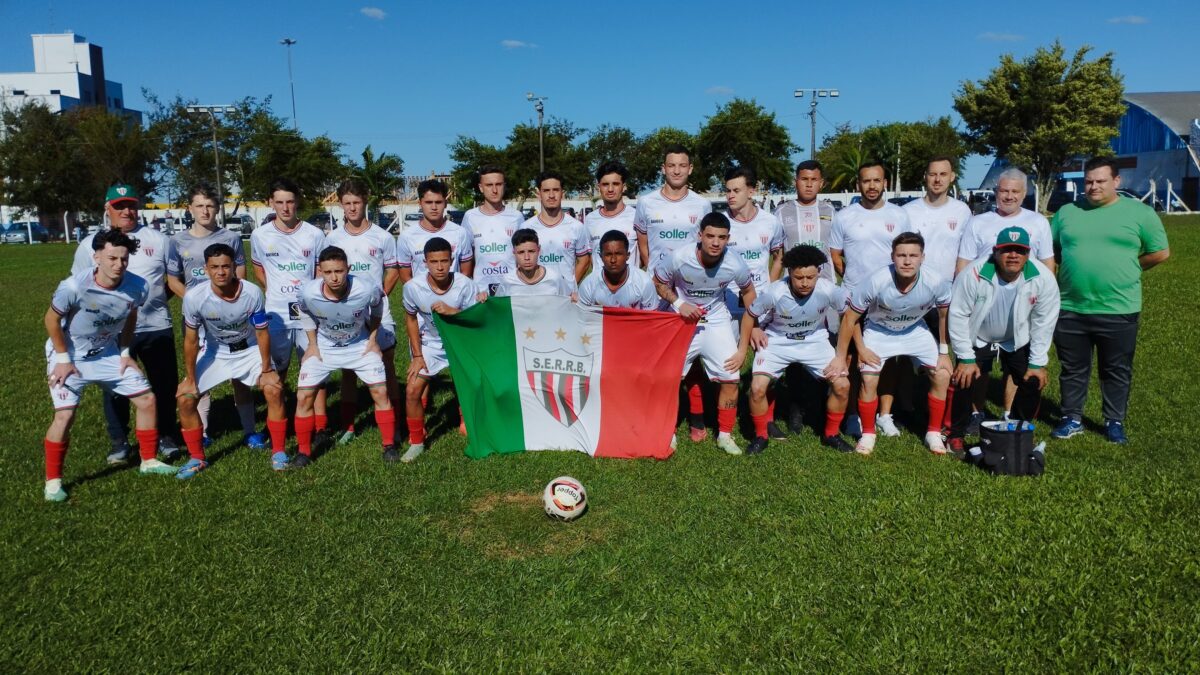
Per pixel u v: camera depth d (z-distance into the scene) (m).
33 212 50.94
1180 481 5.43
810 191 7.34
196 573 4.50
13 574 4.51
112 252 5.52
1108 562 4.32
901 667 3.57
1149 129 57.69
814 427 7.23
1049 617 3.89
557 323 6.48
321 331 6.39
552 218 7.50
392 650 3.79
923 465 6.00
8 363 10.47
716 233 6.00
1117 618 3.85
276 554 4.73
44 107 48.31
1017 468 5.62
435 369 6.70
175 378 6.88
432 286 6.38
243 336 6.45
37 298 17.75
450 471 6.11
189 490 5.77
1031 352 6.29
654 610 4.07
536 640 3.84
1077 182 50.12
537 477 5.94
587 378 6.50
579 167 50.88
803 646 3.74
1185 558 4.32
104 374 5.82
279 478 6.01
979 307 6.22
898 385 7.33
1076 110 47.81
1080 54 48.09
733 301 7.22
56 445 5.57
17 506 5.47
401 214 52.50
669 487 5.67
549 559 4.60
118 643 3.86
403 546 4.81
